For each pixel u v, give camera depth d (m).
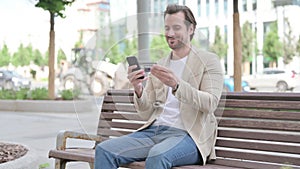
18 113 9.30
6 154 3.39
